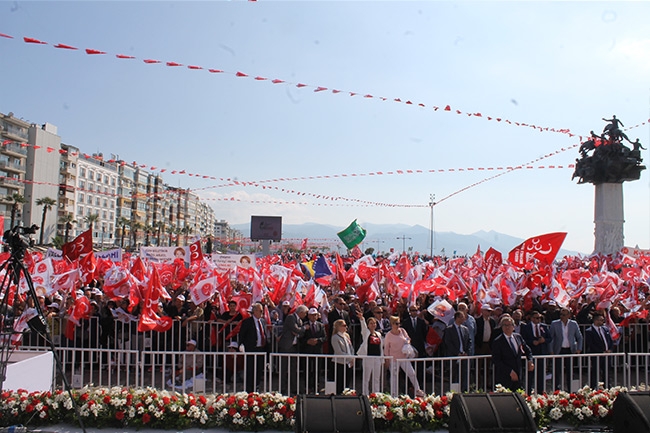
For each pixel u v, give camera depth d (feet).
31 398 27.68
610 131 119.14
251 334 36.11
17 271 25.58
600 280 48.42
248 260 56.44
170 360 42.27
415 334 38.45
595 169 120.88
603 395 29.22
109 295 41.68
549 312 44.47
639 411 24.16
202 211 654.12
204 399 28.37
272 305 44.09
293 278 51.16
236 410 27.40
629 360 34.68
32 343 41.04
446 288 45.01
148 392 28.50
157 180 463.83
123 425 27.27
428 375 40.32
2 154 257.75
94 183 346.54
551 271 48.39
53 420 27.35
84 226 326.44
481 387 37.04
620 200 120.98
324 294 44.68
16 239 25.45
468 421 22.63
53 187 291.17
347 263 85.46
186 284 54.75
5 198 256.11
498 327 38.55
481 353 39.73
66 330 39.14
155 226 438.81
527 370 32.73
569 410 28.86
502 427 22.68
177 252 64.64
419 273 54.24
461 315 35.58
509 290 46.98
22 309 40.14
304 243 132.67
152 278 36.37
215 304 44.11
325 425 21.83
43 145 281.13
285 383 36.86
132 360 42.06
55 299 44.55
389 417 27.09
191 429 27.32
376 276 54.85
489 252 63.87
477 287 50.88
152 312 36.09
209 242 180.55
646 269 60.95
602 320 39.32
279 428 27.14
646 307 45.11
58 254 64.95
